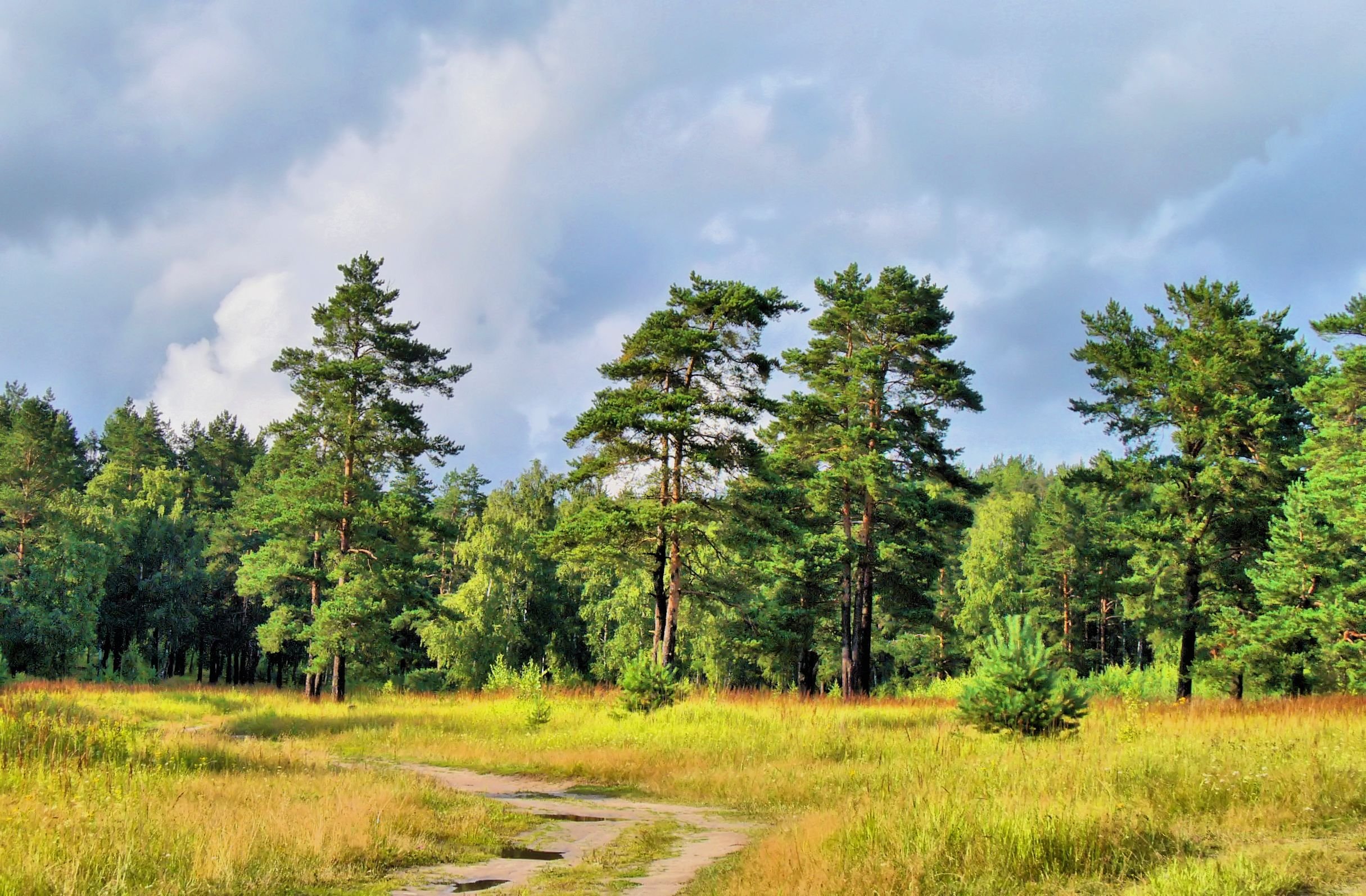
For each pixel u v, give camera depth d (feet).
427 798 47.32
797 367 120.57
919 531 122.93
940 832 30.76
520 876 32.40
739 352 106.42
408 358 129.08
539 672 127.03
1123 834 29.25
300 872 30.58
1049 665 59.72
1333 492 93.09
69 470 229.45
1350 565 93.91
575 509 129.39
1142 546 104.83
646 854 36.96
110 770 45.47
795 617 130.72
